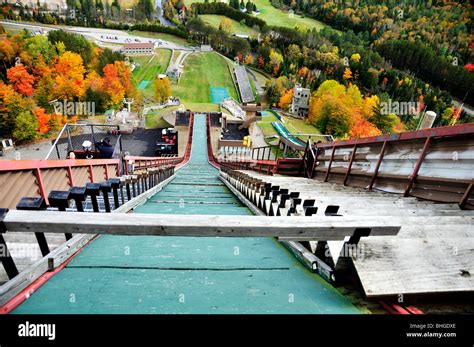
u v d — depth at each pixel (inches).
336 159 378.3
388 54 5118.1
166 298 67.7
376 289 68.4
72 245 98.7
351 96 3452.3
